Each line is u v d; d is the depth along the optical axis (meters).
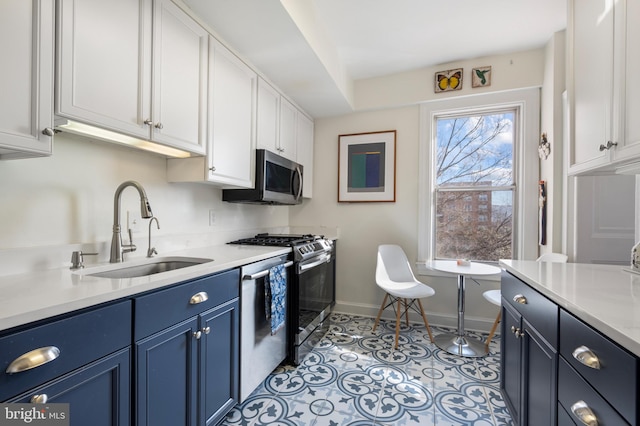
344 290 3.11
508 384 1.46
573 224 2.07
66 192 1.27
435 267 2.30
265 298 1.71
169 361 1.10
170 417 1.10
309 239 2.44
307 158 3.05
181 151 1.56
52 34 0.94
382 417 1.50
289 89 2.47
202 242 2.01
